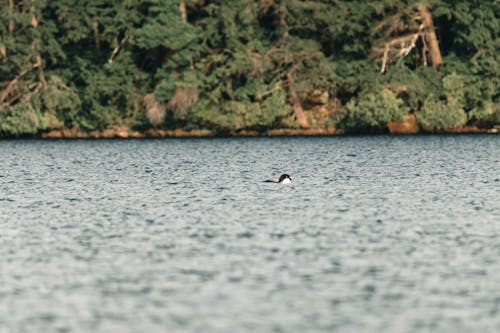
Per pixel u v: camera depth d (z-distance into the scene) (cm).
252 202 15162
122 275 9588
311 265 9944
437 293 8806
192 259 10300
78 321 8062
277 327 7862
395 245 11038
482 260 10156
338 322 7988
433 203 14888
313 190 16988
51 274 9656
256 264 10019
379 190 16938
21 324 7994
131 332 7775
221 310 8319
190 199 15675
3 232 12188
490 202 14950
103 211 14225
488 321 7988
